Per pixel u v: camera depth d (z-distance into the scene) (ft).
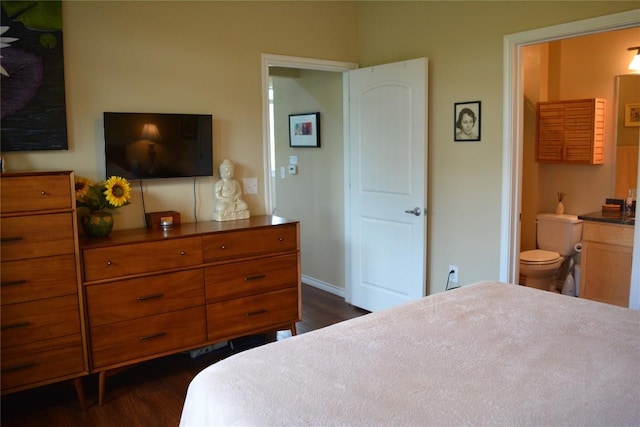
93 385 9.80
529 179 14.37
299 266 11.23
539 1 9.77
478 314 6.54
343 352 5.44
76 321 8.66
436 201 12.17
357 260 14.01
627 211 12.69
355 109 13.39
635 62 12.59
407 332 5.97
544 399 4.37
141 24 10.28
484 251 11.23
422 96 11.72
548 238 14.06
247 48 11.70
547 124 13.84
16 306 8.13
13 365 8.20
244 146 11.88
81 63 9.68
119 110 10.17
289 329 11.31
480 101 10.95
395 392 4.55
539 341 5.62
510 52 10.27
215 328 10.19
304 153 16.10
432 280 12.49
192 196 11.20
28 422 8.52
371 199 13.32
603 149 13.42
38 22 9.11
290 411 4.26
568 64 13.87
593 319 6.29
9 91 8.93
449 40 11.44
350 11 13.52
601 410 4.17
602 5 8.91
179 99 10.87
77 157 9.78
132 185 10.41
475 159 11.19
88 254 8.66
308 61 12.75
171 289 9.57
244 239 10.38
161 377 10.15
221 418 4.39
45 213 8.21
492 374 4.85
